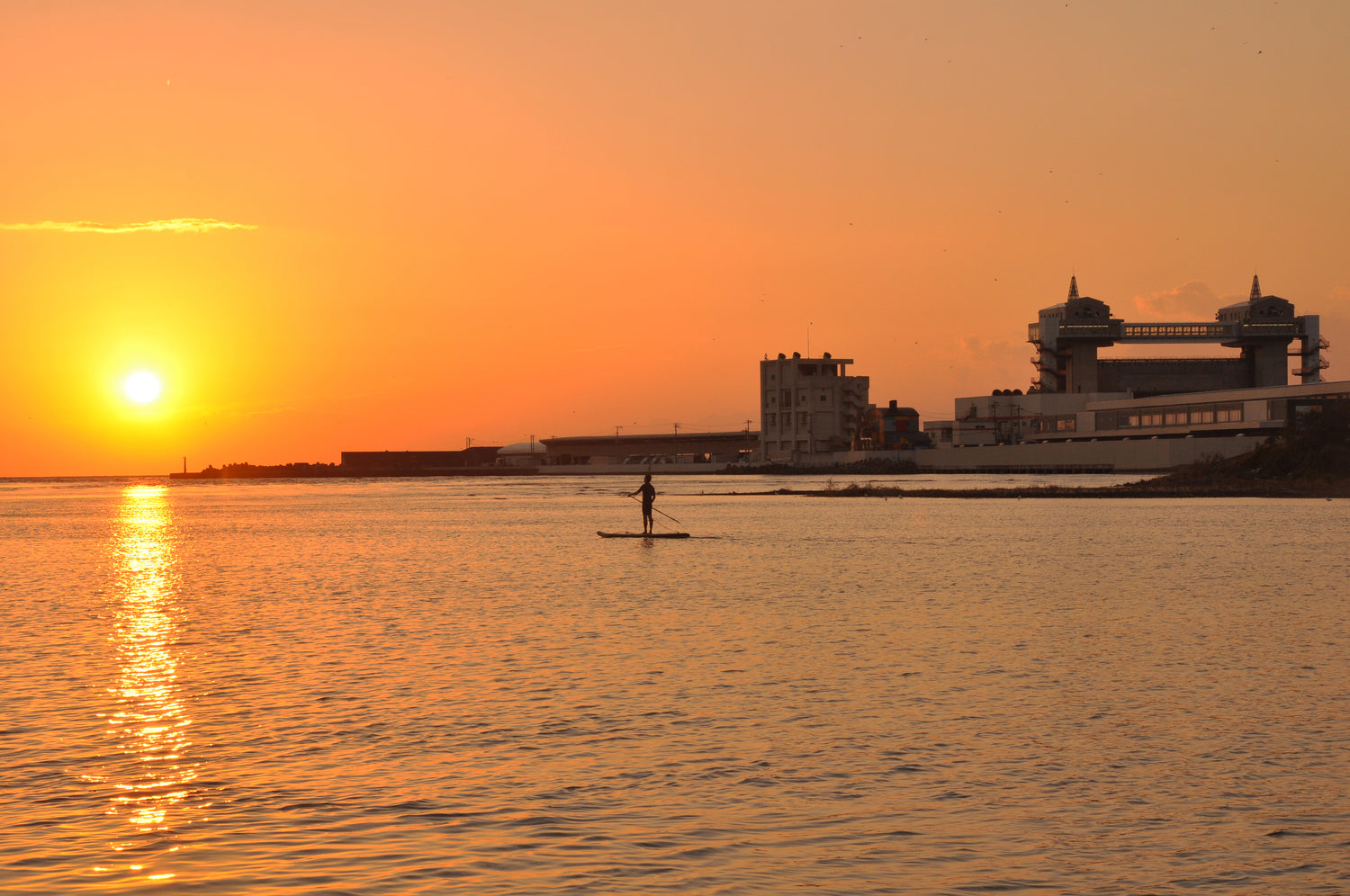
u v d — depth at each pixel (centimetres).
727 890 1230
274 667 2511
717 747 1802
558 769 1686
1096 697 2119
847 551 5756
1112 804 1511
